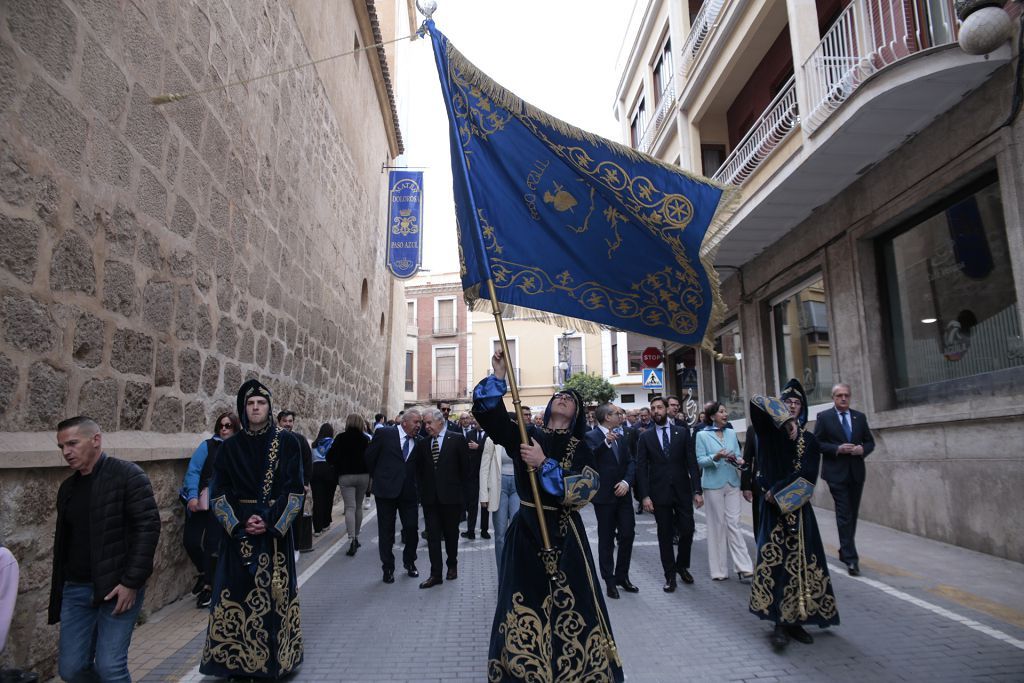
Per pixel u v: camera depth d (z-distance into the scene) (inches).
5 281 159.0
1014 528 277.6
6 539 157.6
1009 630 196.7
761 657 182.1
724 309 190.9
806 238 461.7
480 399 142.8
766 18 488.7
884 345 390.0
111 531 135.9
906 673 166.9
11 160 160.6
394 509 289.4
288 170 394.9
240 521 173.0
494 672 136.7
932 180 330.0
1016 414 274.8
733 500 276.7
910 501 347.3
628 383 1622.8
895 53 342.6
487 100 195.8
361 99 631.2
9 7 160.7
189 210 262.5
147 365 231.1
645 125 803.4
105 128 202.4
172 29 246.8
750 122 581.3
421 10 196.7
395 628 215.5
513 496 282.7
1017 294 277.3
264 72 350.3
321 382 482.9
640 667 175.6
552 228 191.5
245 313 326.0
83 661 135.4
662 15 725.3
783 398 213.2
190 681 172.1
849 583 253.9
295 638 177.2
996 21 260.2
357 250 617.6
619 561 257.1
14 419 162.4
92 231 196.2
